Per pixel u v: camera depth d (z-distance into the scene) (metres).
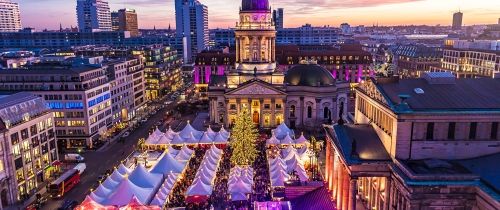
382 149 70.38
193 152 116.44
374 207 78.56
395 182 64.00
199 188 85.06
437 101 67.12
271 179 91.06
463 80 76.25
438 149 65.19
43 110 112.06
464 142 65.19
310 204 77.25
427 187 57.56
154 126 173.88
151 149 125.69
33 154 104.81
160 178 91.06
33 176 104.12
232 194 84.69
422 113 63.62
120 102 178.88
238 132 107.31
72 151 138.38
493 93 70.19
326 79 162.50
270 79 171.12
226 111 161.88
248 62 174.00
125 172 95.50
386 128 70.25
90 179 110.31
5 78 141.12
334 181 82.25
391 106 65.69
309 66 167.75
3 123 93.00
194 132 132.38
